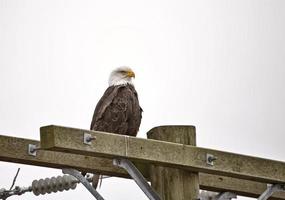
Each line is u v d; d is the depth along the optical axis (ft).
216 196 46.14
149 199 39.27
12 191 42.42
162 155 39.70
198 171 41.75
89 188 40.57
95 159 41.78
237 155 42.96
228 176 43.27
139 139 38.88
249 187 46.80
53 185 42.50
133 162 40.55
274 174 44.50
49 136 35.65
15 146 40.32
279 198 47.85
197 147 41.27
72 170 40.86
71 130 36.17
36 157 40.60
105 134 37.50
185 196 41.32
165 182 41.37
